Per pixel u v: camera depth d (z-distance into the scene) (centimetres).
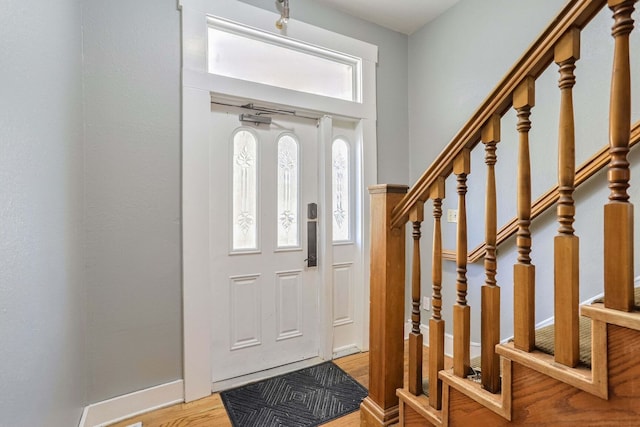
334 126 262
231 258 221
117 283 175
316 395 199
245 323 225
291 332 243
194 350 194
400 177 286
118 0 176
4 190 81
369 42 268
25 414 92
